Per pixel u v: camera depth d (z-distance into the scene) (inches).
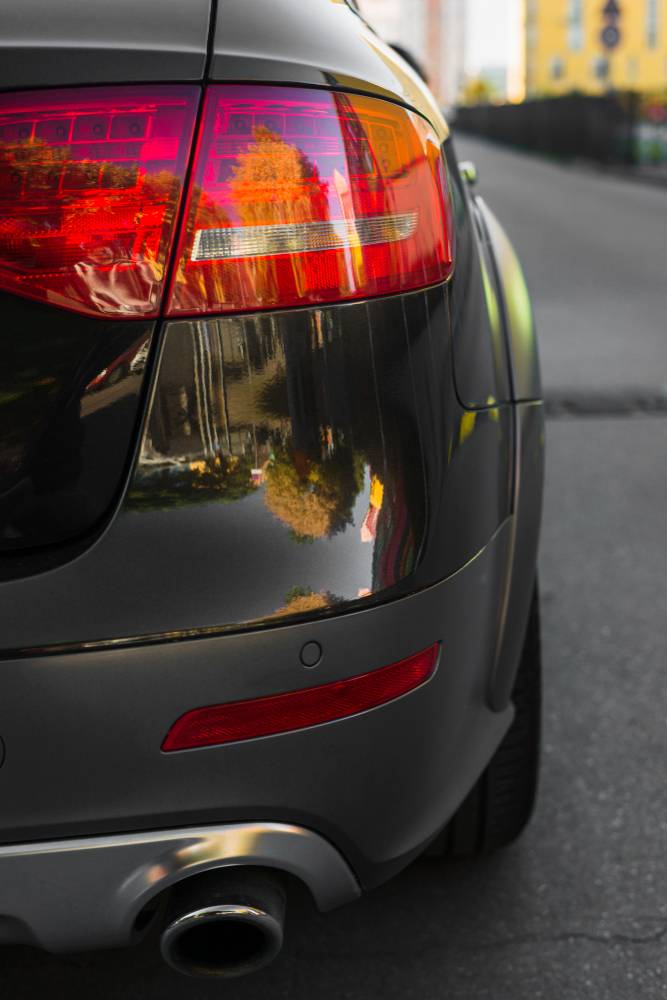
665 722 98.1
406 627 50.3
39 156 43.5
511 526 58.7
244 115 45.1
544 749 93.7
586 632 115.2
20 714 46.2
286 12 49.0
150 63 44.4
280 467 46.9
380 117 48.9
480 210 84.3
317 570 47.8
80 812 47.5
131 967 69.3
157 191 44.3
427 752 53.8
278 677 47.9
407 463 49.4
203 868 48.9
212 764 48.1
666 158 901.8
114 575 45.9
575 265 374.6
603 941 71.3
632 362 236.1
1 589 45.4
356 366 47.9
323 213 46.6
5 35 44.1
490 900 75.1
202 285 45.0
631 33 2586.1
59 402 44.9
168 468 45.8
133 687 46.6
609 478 164.1
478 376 55.2
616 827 83.1
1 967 69.0
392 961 69.6
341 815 51.3
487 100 3459.6
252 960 51.9
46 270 43.9
